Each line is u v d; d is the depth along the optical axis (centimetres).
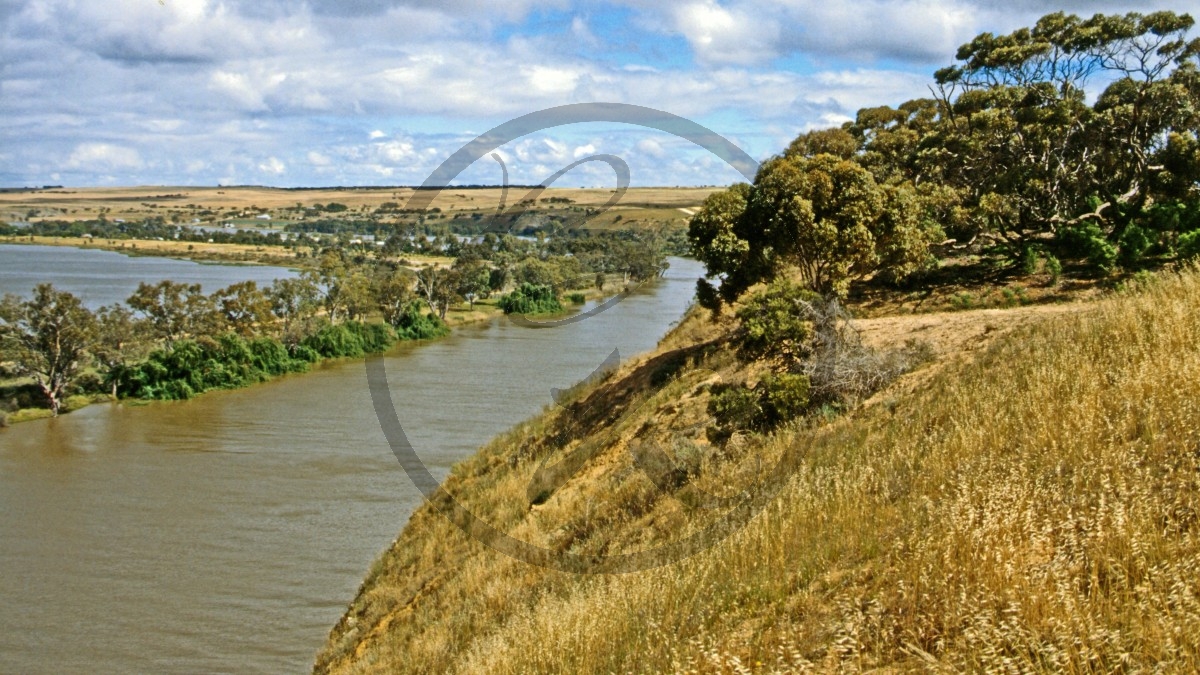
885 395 1576
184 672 2064
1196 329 1155
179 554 2783
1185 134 3188
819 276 2272
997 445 1051
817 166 2295
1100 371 1151
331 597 2433
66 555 2842
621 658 884
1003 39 3947
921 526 877
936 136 3866
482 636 1270
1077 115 3534
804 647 733
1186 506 746
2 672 2080
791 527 1031
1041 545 754
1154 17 3503
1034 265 2769
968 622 667
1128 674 565
